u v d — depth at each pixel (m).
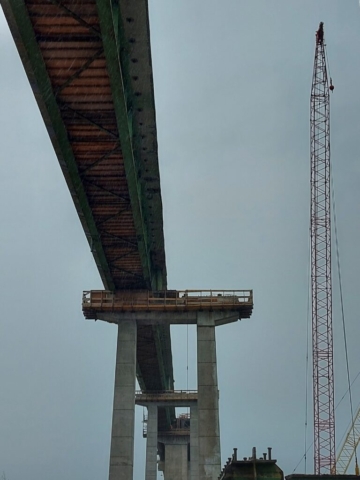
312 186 88.06
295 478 31.05
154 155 44.22
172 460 108.25
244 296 57.00
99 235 49.41
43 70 31.66
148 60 35.72
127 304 57.09
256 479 30.12
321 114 89.31
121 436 52.53
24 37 28.84
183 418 114.62
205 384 53.62
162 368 82.38
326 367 83.19
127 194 44.06
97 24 29.59
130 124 39.09
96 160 40.25
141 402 88.06
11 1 26.55
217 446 51.16
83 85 33.69
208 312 56.81
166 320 56.88
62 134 36.44
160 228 54.31
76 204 44.12
